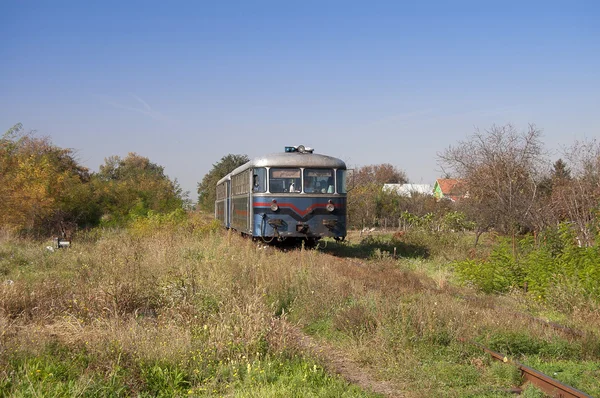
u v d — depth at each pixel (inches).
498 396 268.5
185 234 909.8
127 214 1299.2
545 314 439.8
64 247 776.3
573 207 695.1
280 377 280.7
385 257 747.4
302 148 839.7
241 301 391.9
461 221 976.3
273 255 684.1
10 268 621.6
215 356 304.2
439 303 414.6
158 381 272.8
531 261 561.6
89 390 251.9
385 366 313.7
